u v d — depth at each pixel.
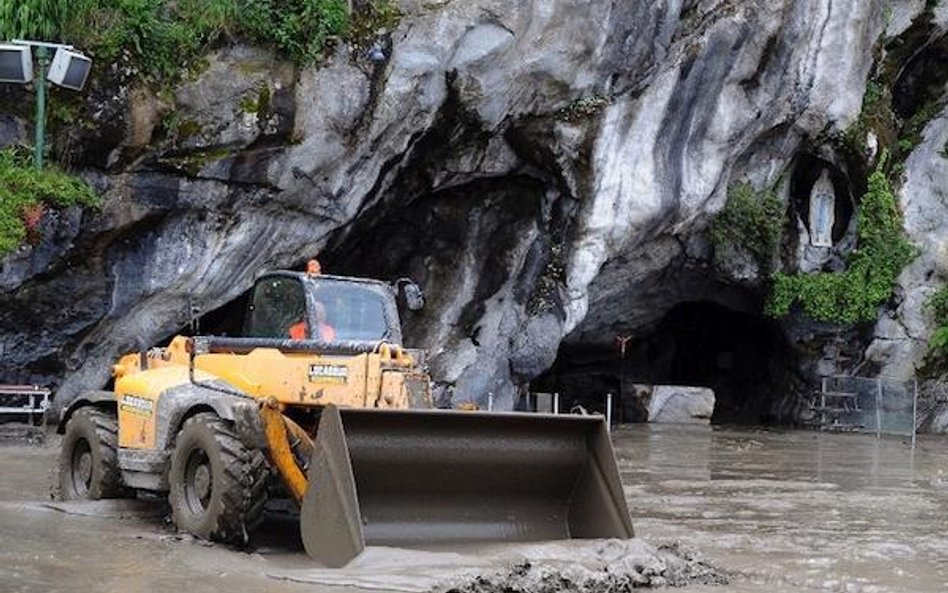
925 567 9.98
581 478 9.73
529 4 21.41
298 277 10.57
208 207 19.44
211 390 10.17
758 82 25.77
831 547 10.88
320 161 20.08
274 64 19.48
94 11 18.31
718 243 27.56
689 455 20.23
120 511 10.98
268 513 11.34
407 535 9.04
